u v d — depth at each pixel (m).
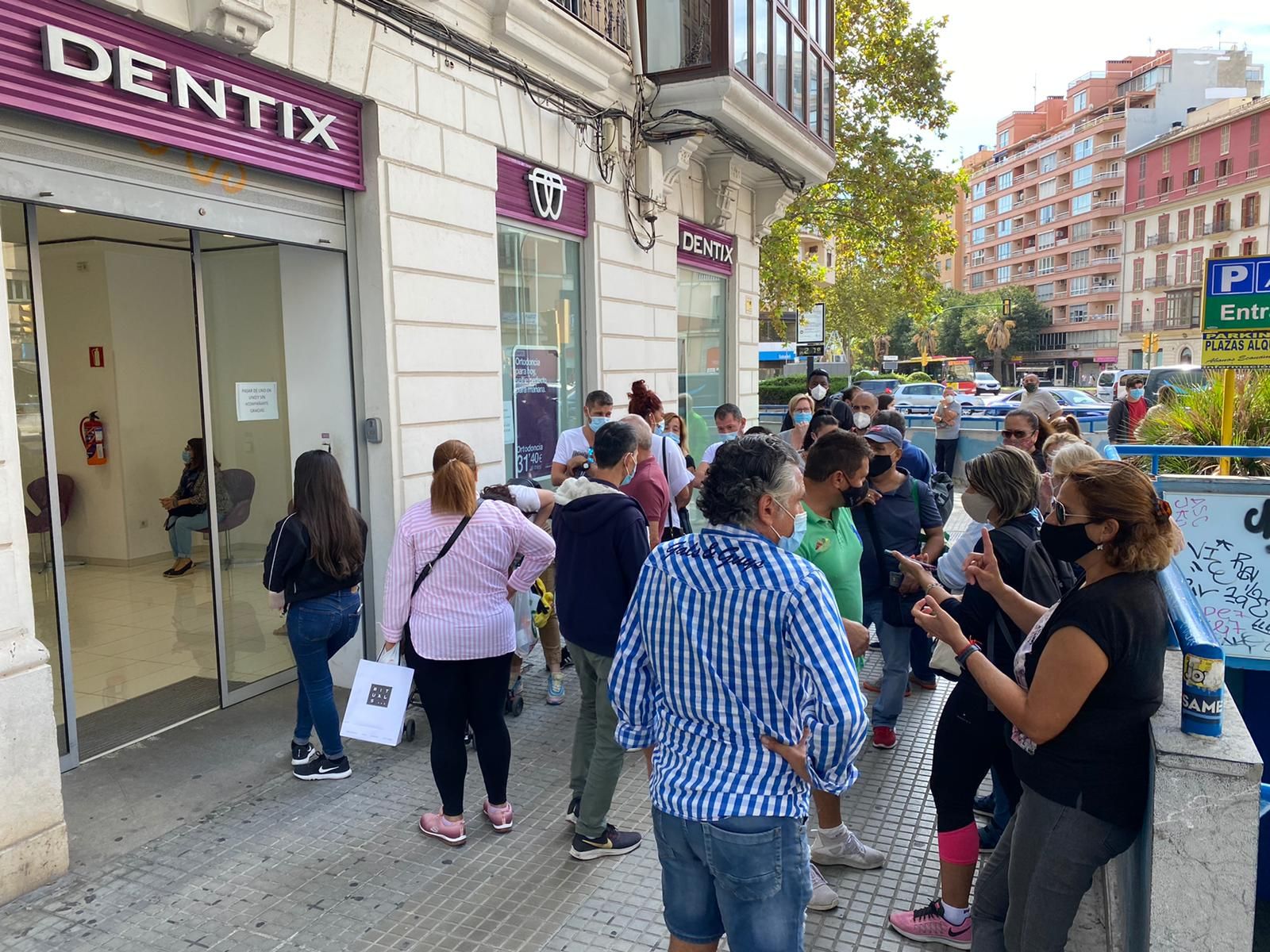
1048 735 2.24
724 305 11.30
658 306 9.12
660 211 8.84
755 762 2.04
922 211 18.78
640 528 3.54
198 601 6.99
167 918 3.24
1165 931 2.09
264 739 4.85
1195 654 2.12
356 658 5.65
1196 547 4.43
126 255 7.67
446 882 3.50
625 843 3.72
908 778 4.48
